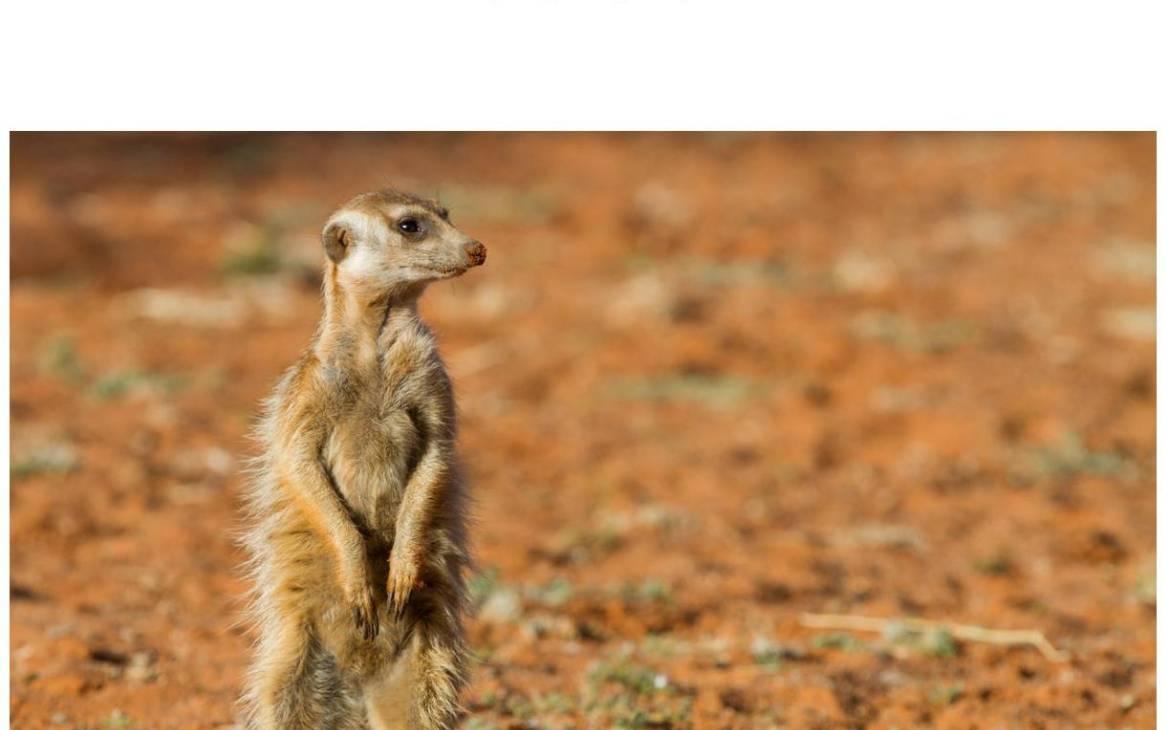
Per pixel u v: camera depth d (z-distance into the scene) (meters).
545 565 26.61
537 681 20.58
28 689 19.62
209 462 32.03
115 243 51.34
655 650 22.41
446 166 68.19
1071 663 22.38
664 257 53.78
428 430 16.19
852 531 29.70
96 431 33.72
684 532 29.16
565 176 67.12
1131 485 33.28
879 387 40.09
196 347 41.69
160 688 19.89
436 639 15.98
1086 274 53.31
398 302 16.50
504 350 42.53
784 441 35.72
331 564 15.84
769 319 46.22
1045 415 38.12
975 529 30.20
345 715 16.06
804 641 23.25
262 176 64.12
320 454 15.98
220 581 24.88
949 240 57.78
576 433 35.88
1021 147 74.62
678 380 40.19
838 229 58.88
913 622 24.08
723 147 74.31
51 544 26.66
